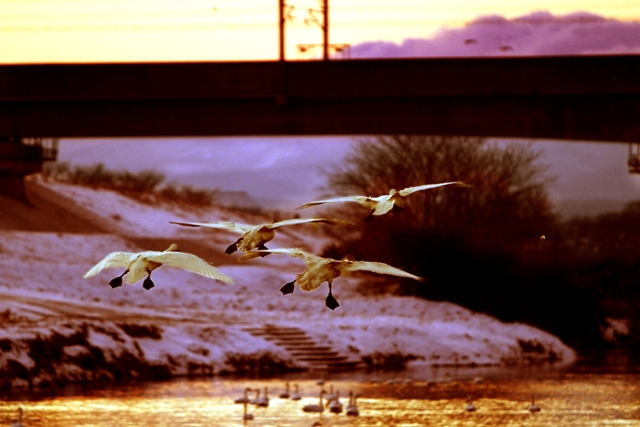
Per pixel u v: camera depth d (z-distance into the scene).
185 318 55.84
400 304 66.62
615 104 64.75
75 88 65.38
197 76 65.06
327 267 10.75
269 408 36.34
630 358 62.22
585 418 34.47
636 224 110.31
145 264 10.45
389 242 72.38
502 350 59.62
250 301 64.94
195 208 125.44
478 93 63.78
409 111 65.88
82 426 31.33
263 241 11.55
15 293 55.38
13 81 65.50
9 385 39.19
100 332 45.72
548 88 63.28
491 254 69.62
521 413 35.56
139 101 66.50
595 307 70.69
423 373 50.50
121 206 107.25
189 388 41.59
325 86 64.75
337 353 53.12
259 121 66.69
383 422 33.22
